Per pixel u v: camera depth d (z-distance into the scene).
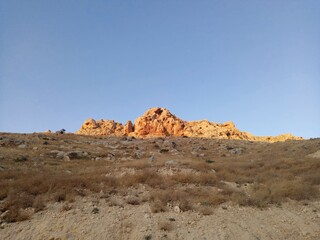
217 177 21.42
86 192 16.64
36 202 14.69
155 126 83.31
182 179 19.94
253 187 19.05
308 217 14.50
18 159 25.89
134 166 23.33
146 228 12.84
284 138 80.25
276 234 12.94
